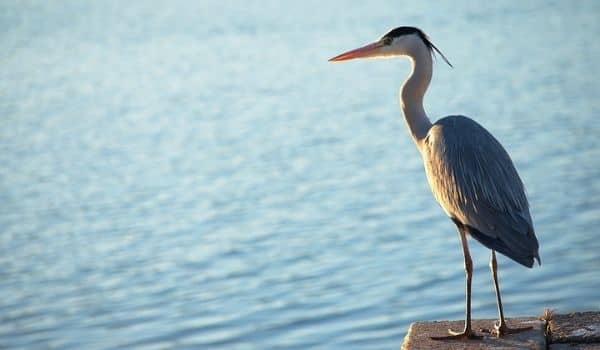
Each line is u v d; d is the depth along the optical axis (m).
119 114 31.06
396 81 35.81
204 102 32.72
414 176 20.45
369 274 14.49
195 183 20.89
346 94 32.88
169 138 26.41
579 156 21.23
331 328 12.45
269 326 12.66
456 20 56.84
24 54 49.75
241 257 15.70
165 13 73.00
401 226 16.92
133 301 14.02
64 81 39.75
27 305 14.09
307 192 19.58
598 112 26.33
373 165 21.66
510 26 52.19
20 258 16.23
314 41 49.62
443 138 6.88
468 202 6.63
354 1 75.19
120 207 19.16
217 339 12.36
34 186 21.30
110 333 12.84
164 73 40.97
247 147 24.48
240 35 54.78
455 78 35.12
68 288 14.64
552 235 15.91
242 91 34.84
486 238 6.59
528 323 6.86
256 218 17.89
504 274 14.23
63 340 12.68
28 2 87.50
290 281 14.41
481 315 12.54
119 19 69.44
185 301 13.88
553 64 37.12
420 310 12.89
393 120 27.23
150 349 12.20
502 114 27.05
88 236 17.31
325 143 24.45
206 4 80.50
